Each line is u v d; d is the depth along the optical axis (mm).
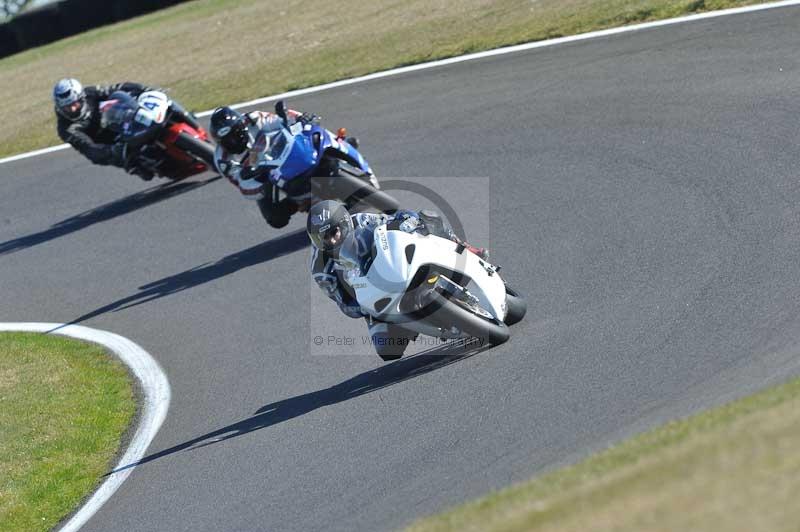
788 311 25531
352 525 22266
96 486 29953
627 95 45375
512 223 37719
